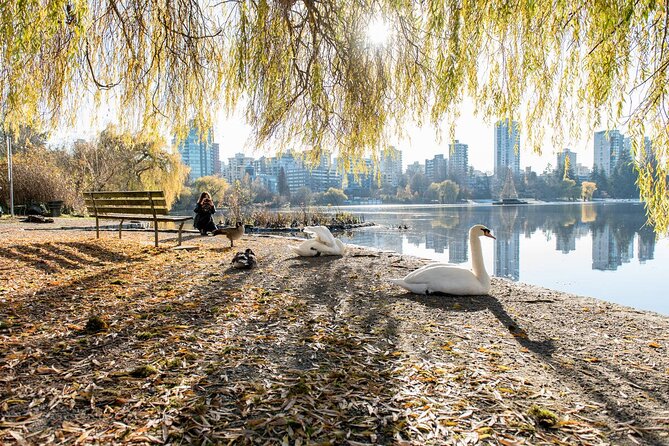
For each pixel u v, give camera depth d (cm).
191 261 707
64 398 227
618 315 421
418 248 1371
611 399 238
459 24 526
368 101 709
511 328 373
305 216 2431
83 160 2742
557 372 275
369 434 199
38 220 1611
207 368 270
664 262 1085
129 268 622
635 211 3881
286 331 350
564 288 768
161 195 823
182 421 207
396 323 381
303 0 648
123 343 310
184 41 629
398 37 667
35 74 586
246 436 195
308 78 703
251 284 539
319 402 228
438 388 247
